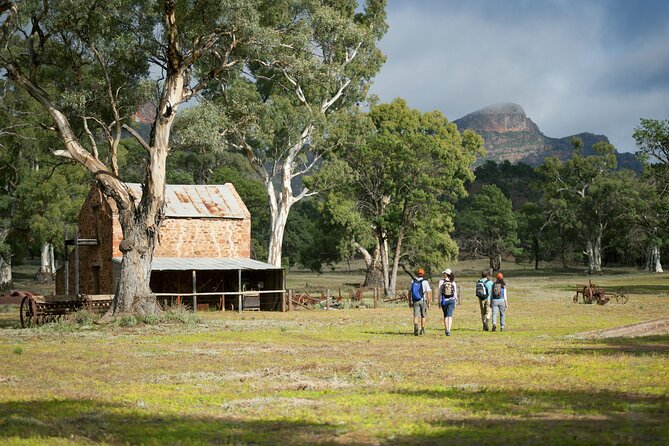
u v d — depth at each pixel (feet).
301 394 42.73
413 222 214.69
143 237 118.83
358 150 214.90
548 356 59.57
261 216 380.37
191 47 123.75
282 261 335.88
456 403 38.37
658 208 237.66
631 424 31.76
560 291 231.71
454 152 238.89
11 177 260.01
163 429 32.96
